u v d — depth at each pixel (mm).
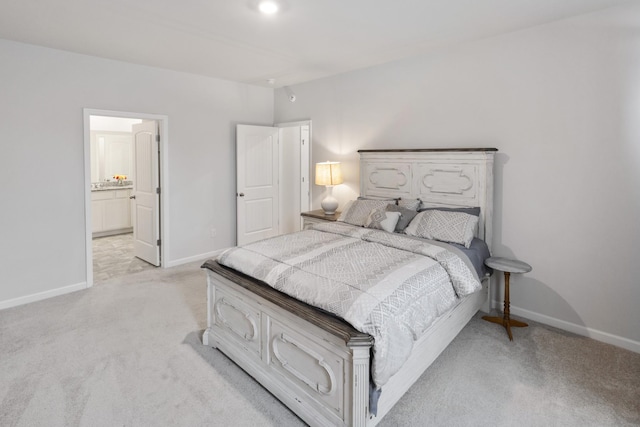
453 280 2414
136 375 2314
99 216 6309
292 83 5016
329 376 1794
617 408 2029
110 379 2268
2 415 1939
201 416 1965
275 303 2010
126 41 3258
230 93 4938
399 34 3072
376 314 1731
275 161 5477
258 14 2650
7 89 3242
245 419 1951
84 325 2996
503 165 3201
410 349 1847
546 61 2898
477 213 3211
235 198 5172
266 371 2193
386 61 3912
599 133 2701
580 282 2873
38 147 3445
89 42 3287
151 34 3076
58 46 3402
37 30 2990
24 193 3398
